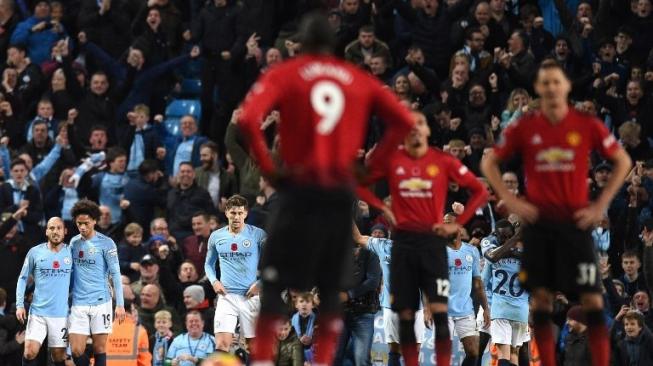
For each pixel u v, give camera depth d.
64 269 29.91
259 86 14.25
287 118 14.34
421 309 30.23
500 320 30.50
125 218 38.47
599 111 39.12
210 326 33.25
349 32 42.44
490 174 17.81
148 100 43.81
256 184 38.44
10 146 43.19
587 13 41.91
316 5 44.41
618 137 38.88
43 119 42.28
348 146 14.38
